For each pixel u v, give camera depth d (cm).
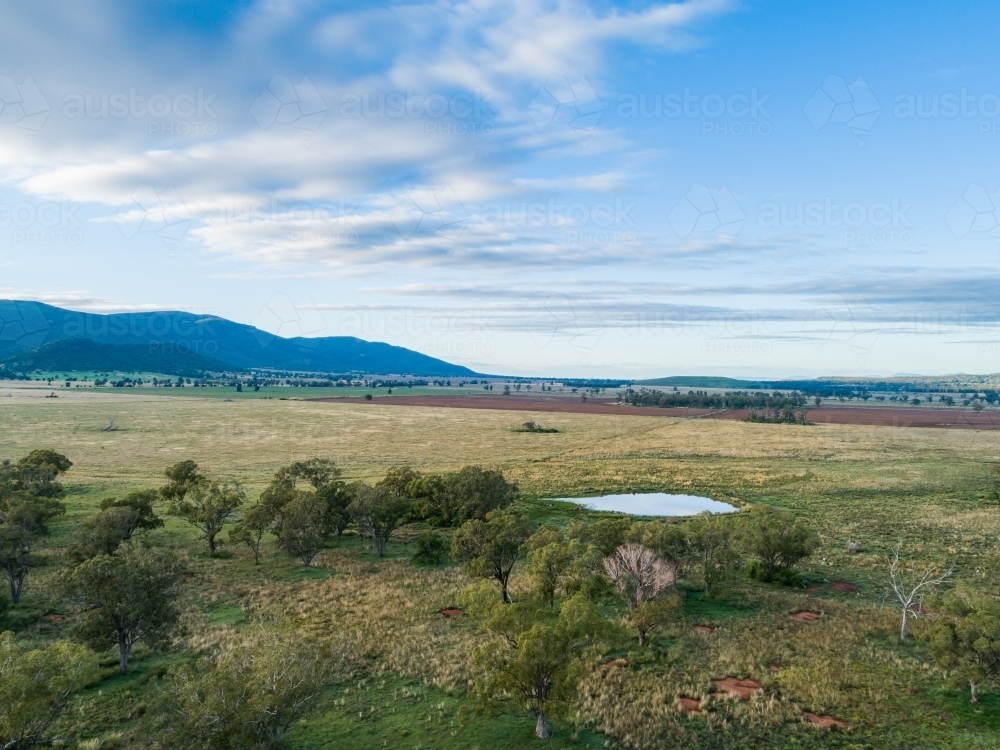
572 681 2600
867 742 2712
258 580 4997
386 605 4394
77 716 2858
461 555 4959
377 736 2744
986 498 8600
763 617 4203
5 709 2106
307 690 2445
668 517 7506
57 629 3894
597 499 8794
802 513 7712
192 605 4353
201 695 2316
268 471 10450
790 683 3212
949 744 2692
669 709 2962
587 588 3947
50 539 5944
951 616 3369
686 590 4806
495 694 2912
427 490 7125
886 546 6081
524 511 7700
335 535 6588
